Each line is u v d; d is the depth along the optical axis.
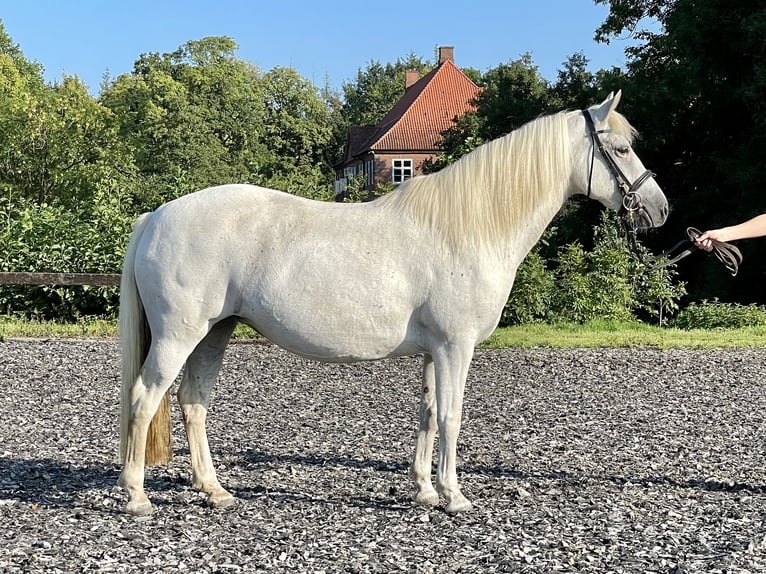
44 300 15.95
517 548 4.47
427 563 4.23
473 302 4.91
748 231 5.38
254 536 4.65
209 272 4.85
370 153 54.62
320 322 4.87
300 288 4.84
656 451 6.89
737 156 24.31
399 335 4.97
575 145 5.19
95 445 6.89
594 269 17.77
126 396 5.01
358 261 4.88
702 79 24.28
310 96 67.06
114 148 36.12
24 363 11.22
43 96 39.50
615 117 5.23
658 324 18.45
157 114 45.97
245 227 4.89
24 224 16.14
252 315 4.93
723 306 18.28
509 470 6.24
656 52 28.09
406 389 9.73
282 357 12.08
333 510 5.18
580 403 9.03
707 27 22.88
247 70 62.28
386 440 7.21
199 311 4.89
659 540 4.63
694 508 5.30
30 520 4.88
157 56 56.28
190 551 4.39
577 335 14.98
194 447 5.38
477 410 8.62
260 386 9.85
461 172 5.01
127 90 47.91
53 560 4.22
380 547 4.48
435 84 56.84
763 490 5.75
